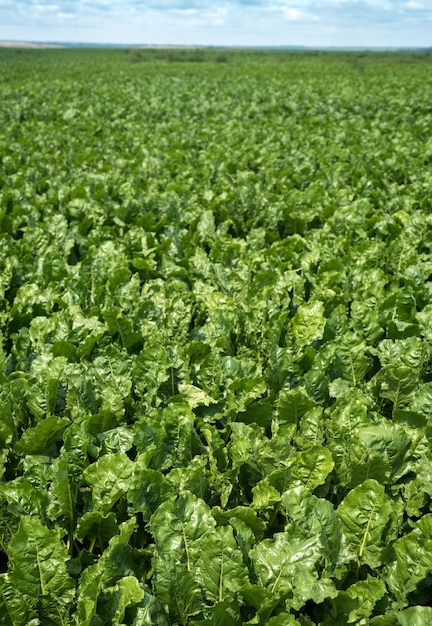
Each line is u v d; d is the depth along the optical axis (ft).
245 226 18.61
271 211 18.12
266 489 7.30
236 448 7.72
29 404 8.67
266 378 9.34
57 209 19.67
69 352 9.98
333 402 9.19
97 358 9.32
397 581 6.54
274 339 10.31
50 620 6.39
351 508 6.75
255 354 10.67
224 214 18.67
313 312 10.41
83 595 6.10
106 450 7.80
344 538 6.80
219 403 8.96
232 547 6.20
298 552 6.37
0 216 17.12
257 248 15.81
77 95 59.16
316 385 8.93
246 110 48.24
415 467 7.64
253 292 12.43
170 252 15.11
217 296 11.63
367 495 6.70
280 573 6.29
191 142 32.17
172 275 13.14
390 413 9.60
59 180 22.52
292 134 35.01
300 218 17.97
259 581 6.34
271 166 26.08
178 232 16.72
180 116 45.42
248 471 7.97
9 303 12.87
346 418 8.16
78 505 7.71
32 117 44.50
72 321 10.91
